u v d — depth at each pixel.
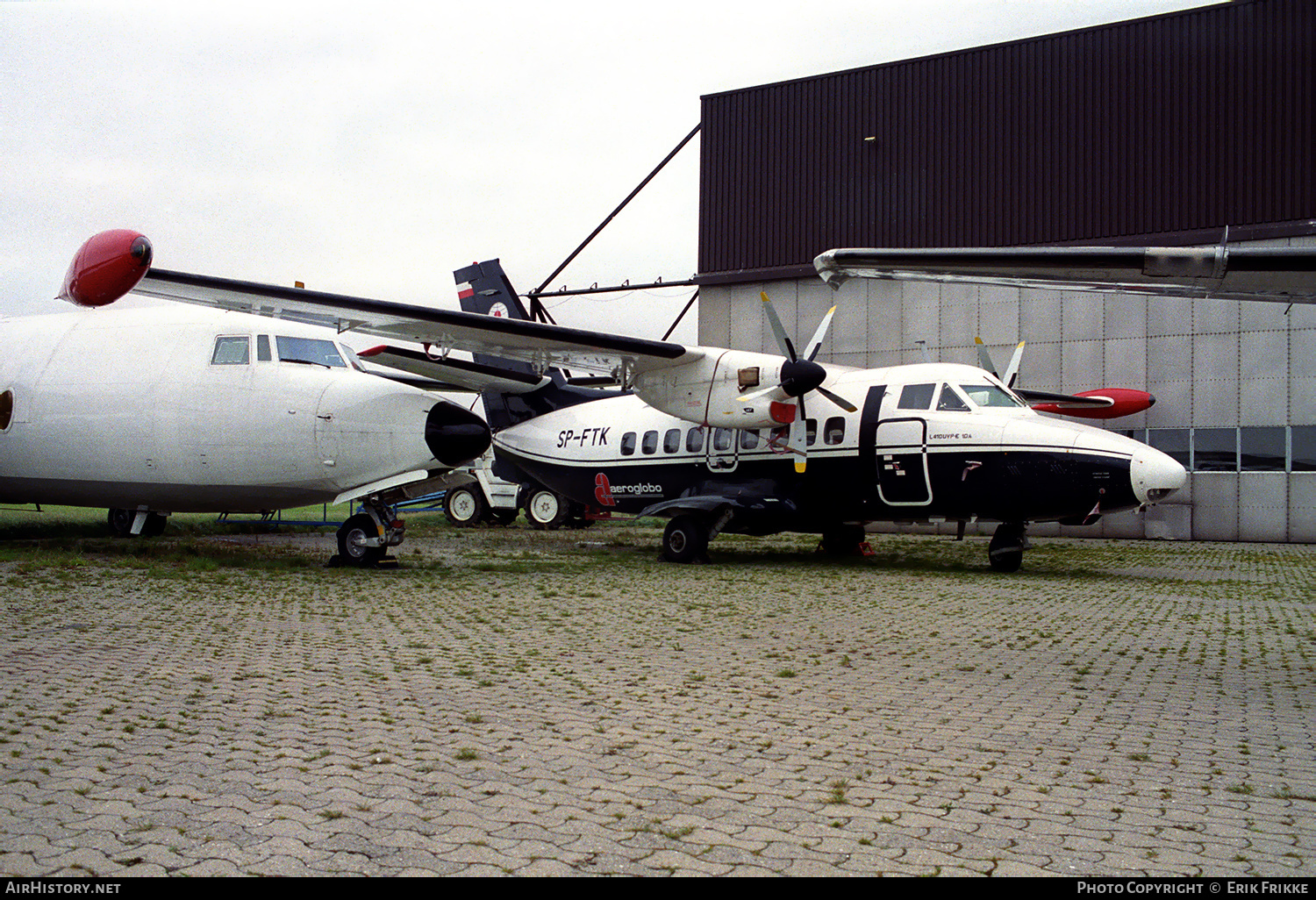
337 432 11.91
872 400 14.12
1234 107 21.06
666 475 16.39
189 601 9.23
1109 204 22.17
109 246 7.95
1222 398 21.30
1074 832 3.47
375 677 5.95
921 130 24.31
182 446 12.47
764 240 26.06
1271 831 3.50
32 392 13.41
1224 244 4.84
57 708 5.04
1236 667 6.62
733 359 14.57
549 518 22.66
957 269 5.50
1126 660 6.85
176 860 3.10
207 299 12.43
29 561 12.27
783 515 14.75
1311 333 20.45
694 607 9.41
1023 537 13.77
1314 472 20.34
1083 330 22.62
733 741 4.64
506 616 8.66
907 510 13.87
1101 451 12.26
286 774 4.01
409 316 12.98
